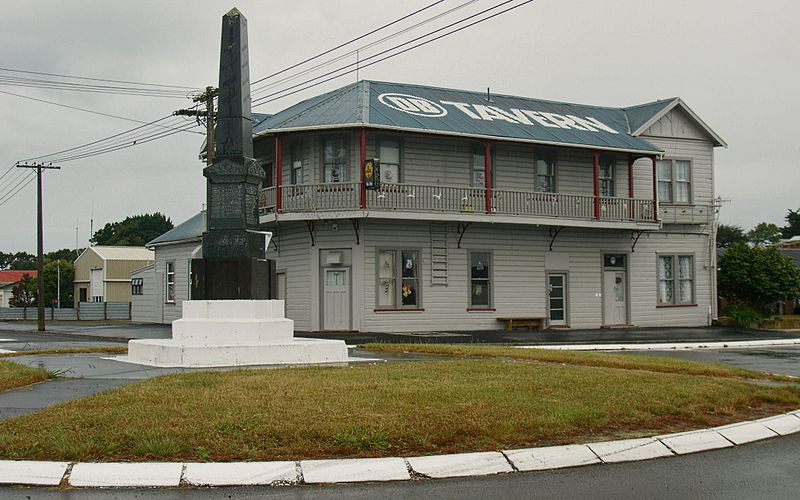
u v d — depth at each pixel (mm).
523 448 8164
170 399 9570
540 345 22344
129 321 50094
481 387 10797
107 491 6938
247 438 7918
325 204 27562
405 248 28750
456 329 29469
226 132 15781
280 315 16000
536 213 30156
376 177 26875
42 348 21234
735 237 81875
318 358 15180
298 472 7285
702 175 35125
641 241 33469
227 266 15547
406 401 9586
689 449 8781
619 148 31328
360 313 27969
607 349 21859
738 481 7484
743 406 10992
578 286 32000
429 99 31703
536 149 31438
